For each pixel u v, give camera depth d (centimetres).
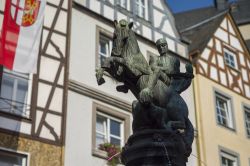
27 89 1259
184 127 480
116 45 500
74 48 1429
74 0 1503
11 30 1149
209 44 1986
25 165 1160
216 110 1878
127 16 1683
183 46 1869
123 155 478
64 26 1431
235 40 2155
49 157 1211
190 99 1806
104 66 493
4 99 1201
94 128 1362
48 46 1358
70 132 1291
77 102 1353
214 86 1911
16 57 1128
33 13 1198
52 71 1332
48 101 1279
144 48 1688
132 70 487
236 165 1828
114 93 1482
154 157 454
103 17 1576
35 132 1210
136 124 487
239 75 2078
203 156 1703
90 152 1313
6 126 1161
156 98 486
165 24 1828
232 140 1859
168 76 511
